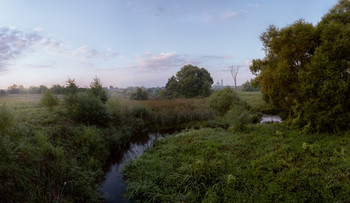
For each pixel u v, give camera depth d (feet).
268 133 30.19
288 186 14.69
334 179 14.66
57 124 28.09
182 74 128.36
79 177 17.85
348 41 24.73
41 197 13.53
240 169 18.26
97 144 26.17
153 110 54.70
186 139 30.22
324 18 33.24
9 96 72.13
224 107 56.18
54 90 37.83
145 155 25.11
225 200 14.23
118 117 40.32
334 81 25.40
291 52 30.50
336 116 26.08
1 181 13.17
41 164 17.01
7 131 17.83
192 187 16.65
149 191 16.88
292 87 31.55
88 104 33.09
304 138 25.77
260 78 40.86
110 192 18.11
